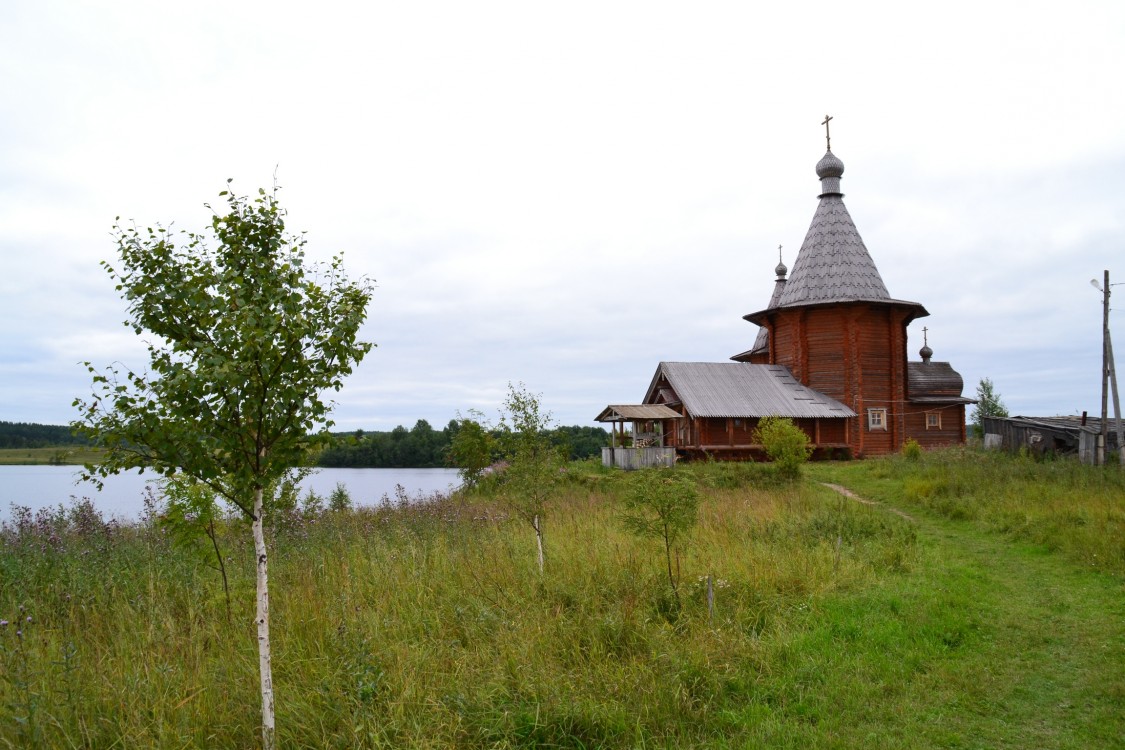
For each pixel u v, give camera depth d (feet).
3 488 86.22
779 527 49.44
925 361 153.89
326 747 18.37
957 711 22.54
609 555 38.22
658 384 123.54
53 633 24.14
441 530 43.47
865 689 23.65
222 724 19.26
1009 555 45.75
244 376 17.52
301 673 22.26
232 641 25.04
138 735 17.83
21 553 33.73
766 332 163.02
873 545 45.93
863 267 129.08
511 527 49.19
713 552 39.47
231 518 32.19
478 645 24.88
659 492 32.19
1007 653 27.68
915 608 32.12
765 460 111.96
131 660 22.38
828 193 136.26
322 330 19.47
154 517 39.01
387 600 28.94
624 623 26.53
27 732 17.10
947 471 74.90
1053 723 21.71
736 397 115.24
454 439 77.66
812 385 125.80
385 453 170.50
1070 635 29.68
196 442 17.62
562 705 20.49
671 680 22.70
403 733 18.92
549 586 31.42
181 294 18.24
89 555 32.83
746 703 22.62
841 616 30.37
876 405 123.95
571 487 80.33
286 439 19.01
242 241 19.47
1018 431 95.30
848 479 85.81
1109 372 81.10
